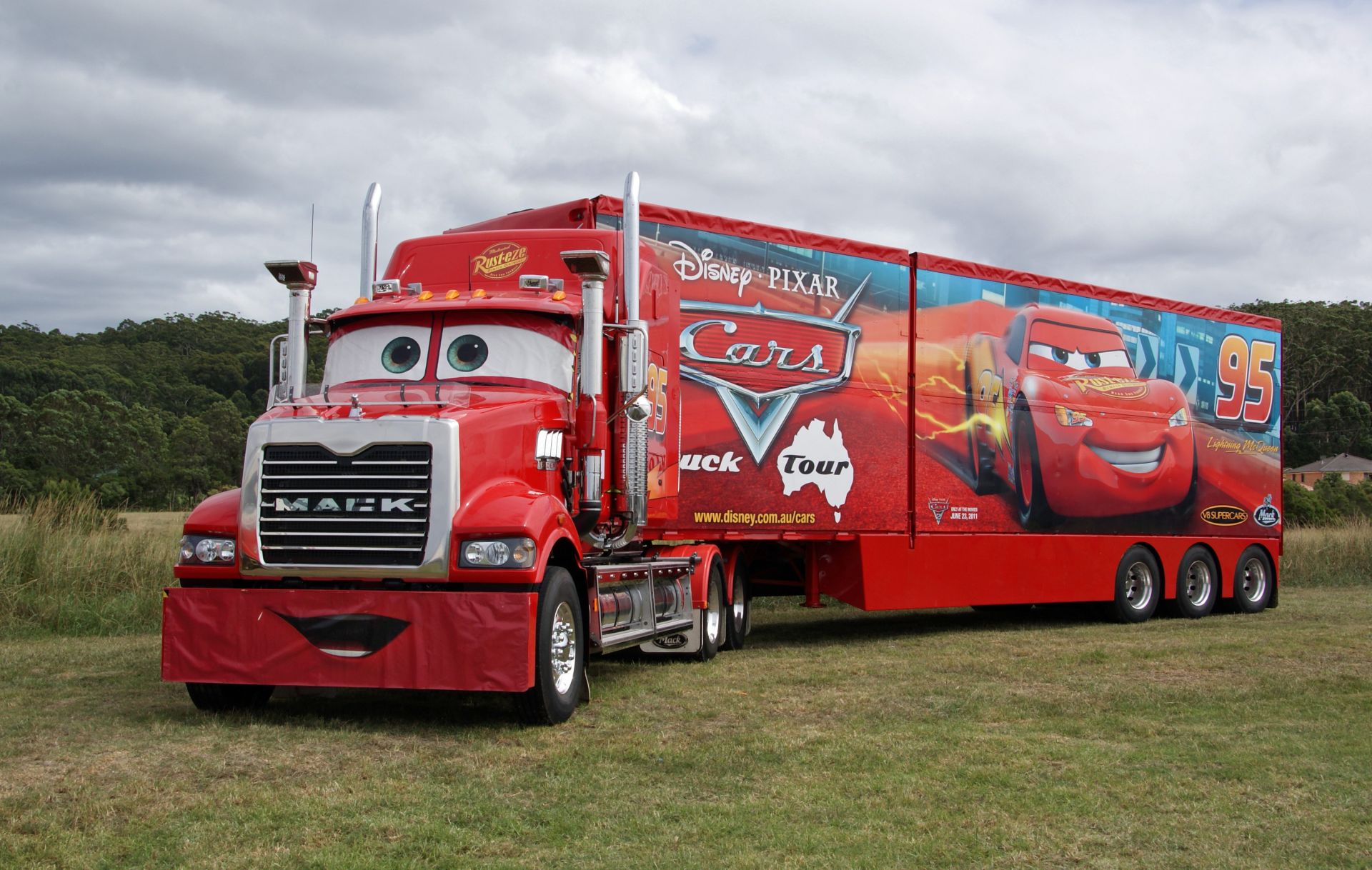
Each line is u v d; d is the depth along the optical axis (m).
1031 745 7.25
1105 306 16.09
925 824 5.53
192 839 5.09
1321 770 6.70
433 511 7.49
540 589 7.69
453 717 8.09
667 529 11.27
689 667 10.80
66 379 80.94
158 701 8.60
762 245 12.49
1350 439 104.81
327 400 8.43
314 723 7.80
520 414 8.16
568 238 9.85
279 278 9.20
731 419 12.16
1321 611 17.86
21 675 9.84
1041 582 14.95
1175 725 8.00
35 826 5.24
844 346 13.16
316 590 7.59
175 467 60.31
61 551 14.21
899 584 13.55
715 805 5.79
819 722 7.98
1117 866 4.98
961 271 14.34
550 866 4.86
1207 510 17.28
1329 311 112.81
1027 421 14.96
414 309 8.95
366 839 5.15
